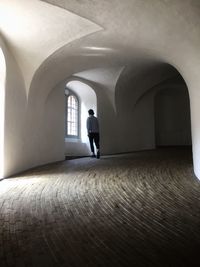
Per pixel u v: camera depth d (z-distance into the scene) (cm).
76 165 788
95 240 252
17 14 521
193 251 225
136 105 1405
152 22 526
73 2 484
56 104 926
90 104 1158
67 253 225
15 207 362
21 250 232
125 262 207
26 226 291
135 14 515
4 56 591
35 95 775
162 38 572
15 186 501
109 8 502
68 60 774
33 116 774
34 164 777
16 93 671
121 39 647
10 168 631
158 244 241
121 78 1065
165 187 470
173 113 1554
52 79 825
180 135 1543
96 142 992
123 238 256
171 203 373
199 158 533
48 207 362
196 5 404
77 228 284
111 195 424
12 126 648
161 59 740
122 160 888
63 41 638
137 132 1398
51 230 279
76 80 1030
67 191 455
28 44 630
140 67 966
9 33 580
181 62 599
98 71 988
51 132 891
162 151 1219
